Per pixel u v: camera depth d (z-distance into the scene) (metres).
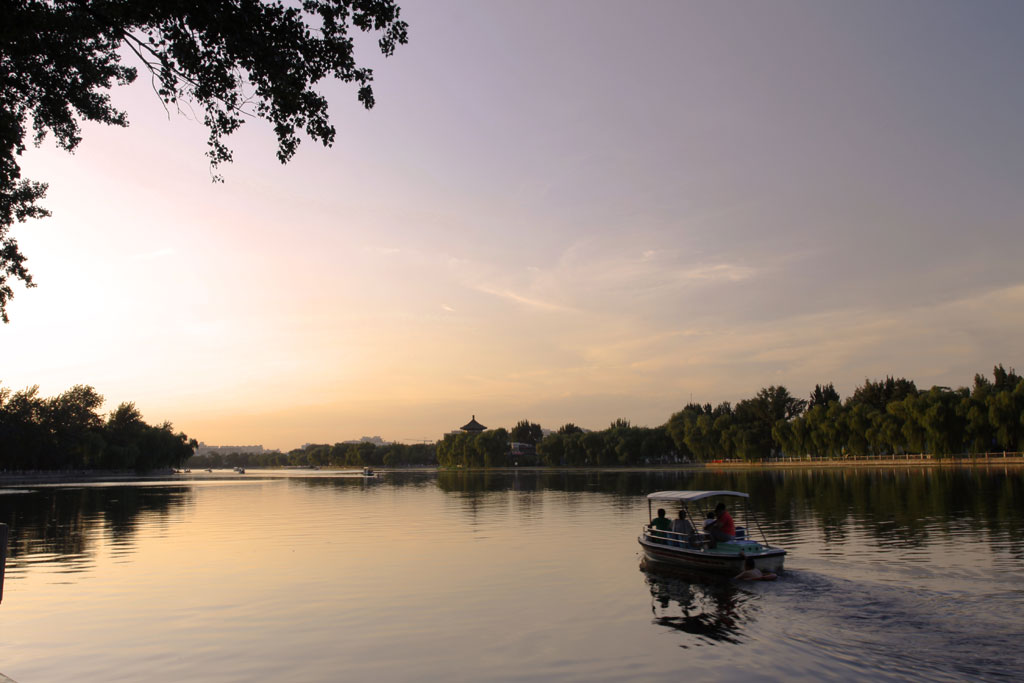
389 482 114.56
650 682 12.79
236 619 17.81
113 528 39.56
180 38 13.23
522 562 25.98
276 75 13.07
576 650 14.83
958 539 27.69
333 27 13.54
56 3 12.91
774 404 140.62
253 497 71.06
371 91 13.97
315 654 14.87
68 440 125.00
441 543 31.62
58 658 14.79
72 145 16.75
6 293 20.20
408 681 13.17
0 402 116.50
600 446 162.62
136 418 155.50
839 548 26.23
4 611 18.84
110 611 18.75
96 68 14.94
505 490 77.00
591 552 28.31
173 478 146.38
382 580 22.72
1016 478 65.00
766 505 45.53
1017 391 84.56
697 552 22.92
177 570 24.95
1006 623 15.80
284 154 14.13
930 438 92.38
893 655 13.82
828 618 16.53
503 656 14.53
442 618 17.70
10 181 17.41
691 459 164.50
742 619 16.78
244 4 13.06
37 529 39.06
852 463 110.81
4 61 14.64
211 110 13.94
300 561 26.75
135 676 13.68
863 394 135.12
